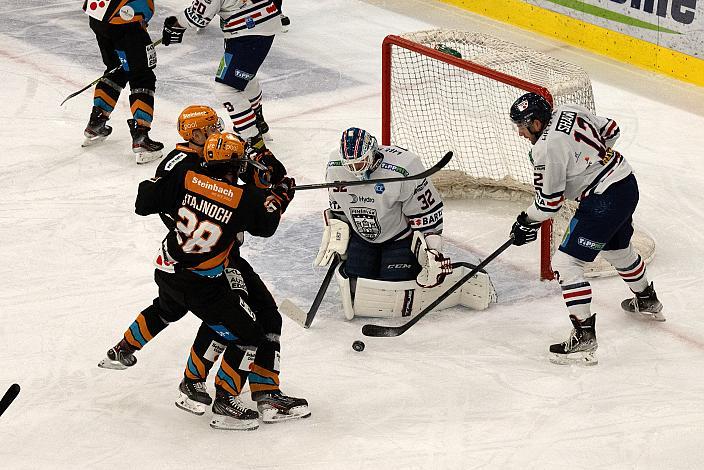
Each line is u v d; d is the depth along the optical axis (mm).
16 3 38938
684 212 22594
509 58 21812
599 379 16328
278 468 14188
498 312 18625
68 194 23797
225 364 14930
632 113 28297
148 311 15500
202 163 14414
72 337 17750
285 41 34562
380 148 17594
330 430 15078
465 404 15688
